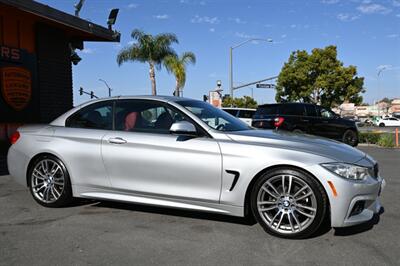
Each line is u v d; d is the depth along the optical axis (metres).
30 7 11.15
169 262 3.97
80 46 15.88
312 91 43.47
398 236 4.73
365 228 5.01
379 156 13.45
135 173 5.31
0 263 3.93
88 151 5.58
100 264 3.92
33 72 13.20
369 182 4.57
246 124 5.92
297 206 4.58
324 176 4.43
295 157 4.57
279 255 4.15
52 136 5.88
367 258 4.07
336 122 16.98
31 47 13.11
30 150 5.95
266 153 4.70
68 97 14.95
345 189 4.41
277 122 15.92
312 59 43.28
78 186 5.69
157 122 5.41
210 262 3.98
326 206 4.50
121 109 5.69
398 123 60.59
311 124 16.33
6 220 5.30
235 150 4.83
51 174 5.87
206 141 5.00
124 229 4.95
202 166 4.94
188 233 4.81
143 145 5.27
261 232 4.85
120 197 5.43
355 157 4.72
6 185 7.46
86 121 5.86
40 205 6.00
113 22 15.69
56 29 14.09
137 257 4.09
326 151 4.66
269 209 4.71
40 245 4.41
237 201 4.82
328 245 4.43
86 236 4.70
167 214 5.57
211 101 24.98
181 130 4.94
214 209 4.95
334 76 42.56
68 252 4.22
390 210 5.87
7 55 12.17
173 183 5.11
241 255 4.15
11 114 12.41
